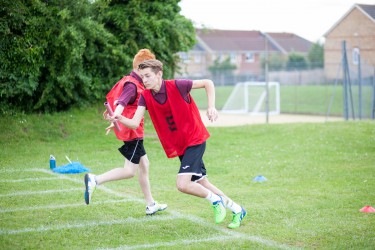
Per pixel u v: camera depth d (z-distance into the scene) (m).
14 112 13.86
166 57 16.08
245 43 57.03
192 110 5.88
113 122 5.94
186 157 5.81
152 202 6.70
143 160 6.64
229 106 30.66
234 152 12.20
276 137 14.16
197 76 38.94
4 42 13.23
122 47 15.05
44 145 12.53
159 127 5.94
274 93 35.00
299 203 7.29
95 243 5.45
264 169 10.16
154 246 5.34
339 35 38.50
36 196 7.70
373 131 14.16
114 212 6.80
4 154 11.45
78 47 13.77
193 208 7.09
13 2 12.91
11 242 5.43
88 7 14.51
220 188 8.45
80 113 14.73
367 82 29.52
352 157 11.30
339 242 5.43
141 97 5.97
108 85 15.16
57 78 13.82
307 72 42.75
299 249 5.21
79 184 8.65
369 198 7.57
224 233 5.84
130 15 15.47
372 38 35.81
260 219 6.43
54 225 6.14
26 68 13.48
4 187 8.31
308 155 11.63
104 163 10.81
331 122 16.45
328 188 8.35
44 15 13.70
